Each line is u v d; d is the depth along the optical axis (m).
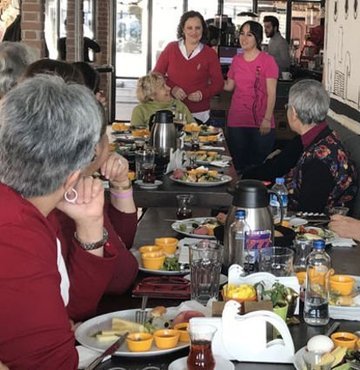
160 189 3.50
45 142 1.51
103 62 12.26
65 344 1.49
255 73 6.28
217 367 1.62
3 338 1.47
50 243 1.55
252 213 2.27
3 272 1.47
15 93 1.55
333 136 3.61
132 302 2.12
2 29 7.28
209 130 5.74
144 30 12.28
